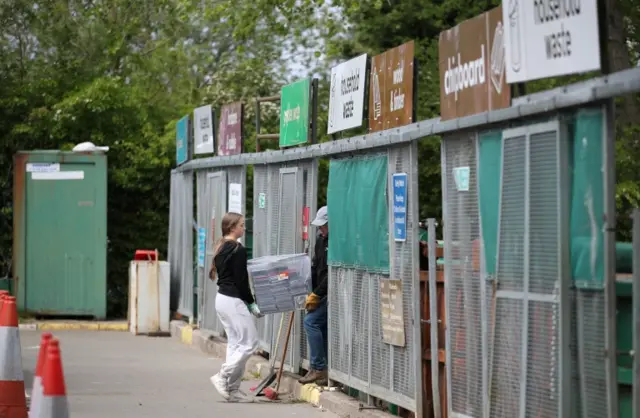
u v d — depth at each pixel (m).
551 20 14.43
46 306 43.16
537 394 15.26
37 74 48.19
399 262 20.73
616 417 13.71
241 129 33.19
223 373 25.31
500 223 16.31
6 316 20.94
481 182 17.03
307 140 26.70
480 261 17.11
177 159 43.53
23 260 43.03
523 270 15.65
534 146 15.39
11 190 46.31
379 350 21.89
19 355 20.94
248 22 48.03
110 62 54.00
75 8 55.59
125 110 47.53
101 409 23.97
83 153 43.25
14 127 46.16
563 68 14.20
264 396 25.91
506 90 15.88
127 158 47.16
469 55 17.27
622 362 14.66
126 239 47.50
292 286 25.50
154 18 63.66
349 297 23.55
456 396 18.05
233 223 25.80
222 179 34.97
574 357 14.52
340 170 24.19
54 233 43.22
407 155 20.33
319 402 24.45
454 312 18.09
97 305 43.53
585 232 14.24
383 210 21.55
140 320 40.88
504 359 16.22
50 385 13.80
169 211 46.19
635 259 13.40
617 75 13.22
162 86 58.06
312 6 48.16
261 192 30.89
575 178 14.48
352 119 23.48
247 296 25.58
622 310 14.76
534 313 15.34
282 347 28.27
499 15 16.14
